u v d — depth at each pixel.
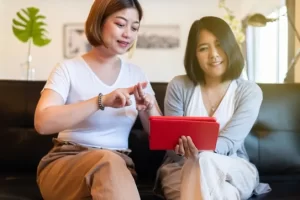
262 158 1.74
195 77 1.56
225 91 1.53
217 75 1.51
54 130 1.19
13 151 1.76
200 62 1.52
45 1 5.56
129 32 1.37
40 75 5.57
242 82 1.55
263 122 1.78
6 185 1.54
